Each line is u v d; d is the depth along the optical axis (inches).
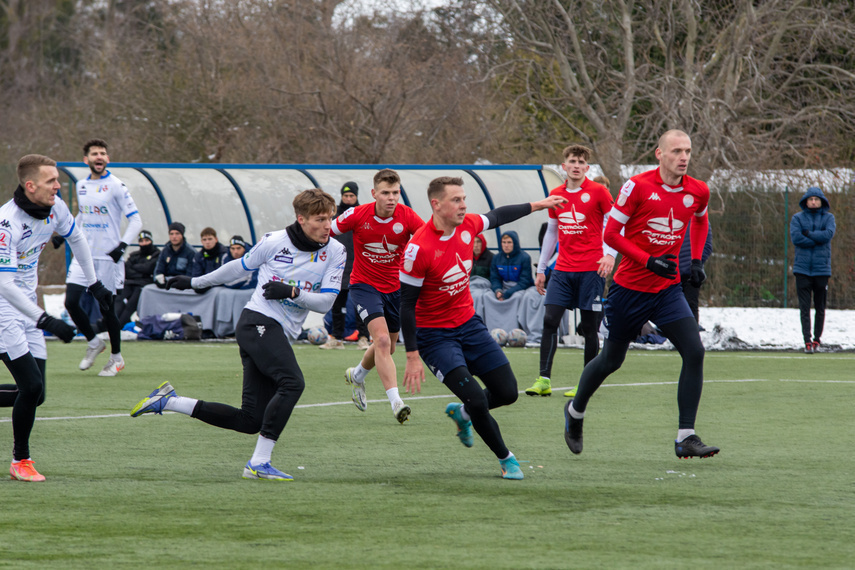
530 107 3572.8
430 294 792.9
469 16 3545.8
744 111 3208.7
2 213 784.3
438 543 561.0
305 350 1972.2
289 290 775.7
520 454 890.1
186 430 1017.5
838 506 663.1
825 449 912.3
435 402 1244.5
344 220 1110.4
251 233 2539.4
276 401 773.3
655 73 3324.3
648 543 561.0
